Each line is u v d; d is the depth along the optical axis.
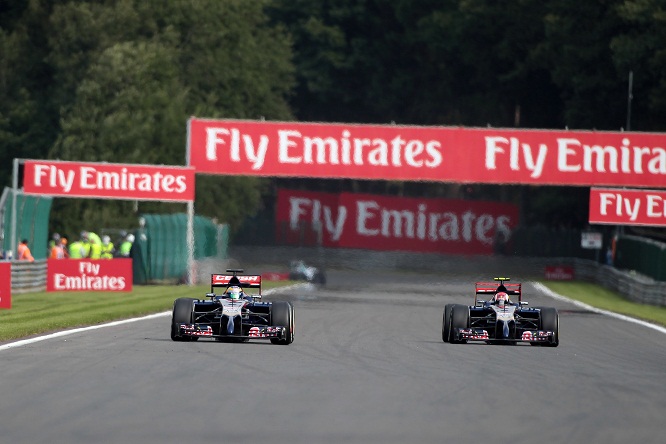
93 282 143.12
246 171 182.75
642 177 177.00
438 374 60.91
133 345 73.62
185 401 47.62
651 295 169.00
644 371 65.75
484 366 66.19
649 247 186.62
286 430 40.84
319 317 114.06
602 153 177.25
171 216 194.88
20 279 142.75
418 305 148.50
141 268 183.75
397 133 180.12
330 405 47.62
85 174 179.75
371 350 75.69
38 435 38.62
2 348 69.69
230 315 76.81
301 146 181.88
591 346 85.06
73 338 78.62
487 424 43.22
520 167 178.75
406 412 46.12
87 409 44.69
